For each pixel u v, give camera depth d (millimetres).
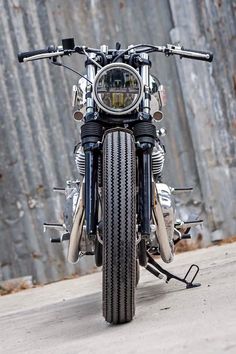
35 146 15094
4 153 14883
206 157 16016
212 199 15945
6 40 15148
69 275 14938
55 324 7684
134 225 6055
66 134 15352
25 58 7309
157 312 6762
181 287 8695
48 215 15000
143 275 11555
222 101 16297
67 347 5730
